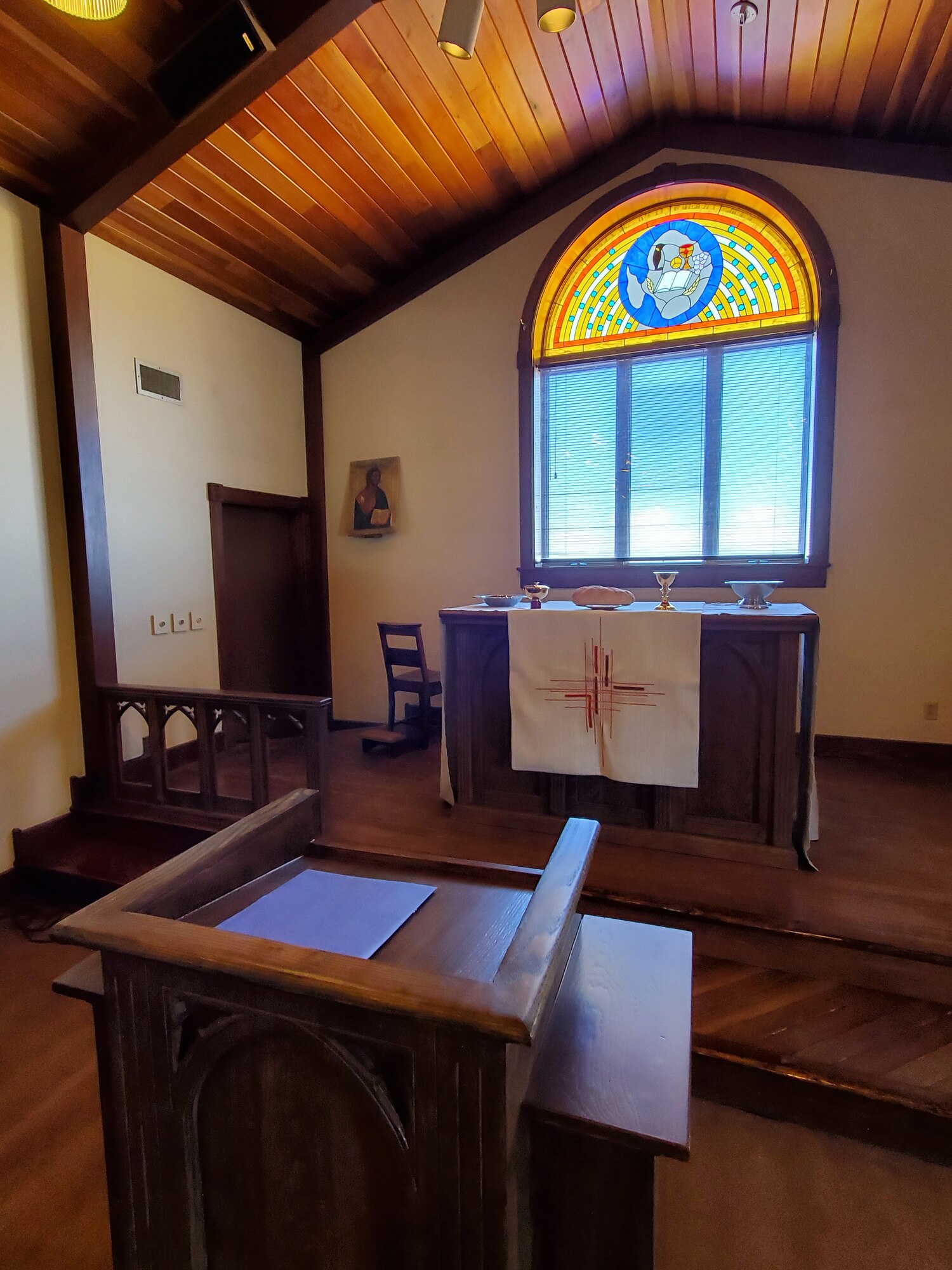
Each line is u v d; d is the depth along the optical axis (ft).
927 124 10.37
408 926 3.40
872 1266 4.48
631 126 12.10
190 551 12.25
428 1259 2.51
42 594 9.63
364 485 15.10
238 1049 2.71
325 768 9.03
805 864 7.72
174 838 9.44
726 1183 5.12
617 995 3.32
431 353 14.26
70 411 9.70
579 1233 2.72
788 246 11.86
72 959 7.98
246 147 9.71
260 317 13.92
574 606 9.43
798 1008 6.11
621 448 13.25
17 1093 5.99
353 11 7.39
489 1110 2.32
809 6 8.75
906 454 11.39
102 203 9.22
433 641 14.82
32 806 9.52
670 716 7.91
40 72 7.67
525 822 9.00
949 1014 6.00
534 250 13.24
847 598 11.91
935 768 11.48
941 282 10.98
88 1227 4.74
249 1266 2.86
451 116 10.43
